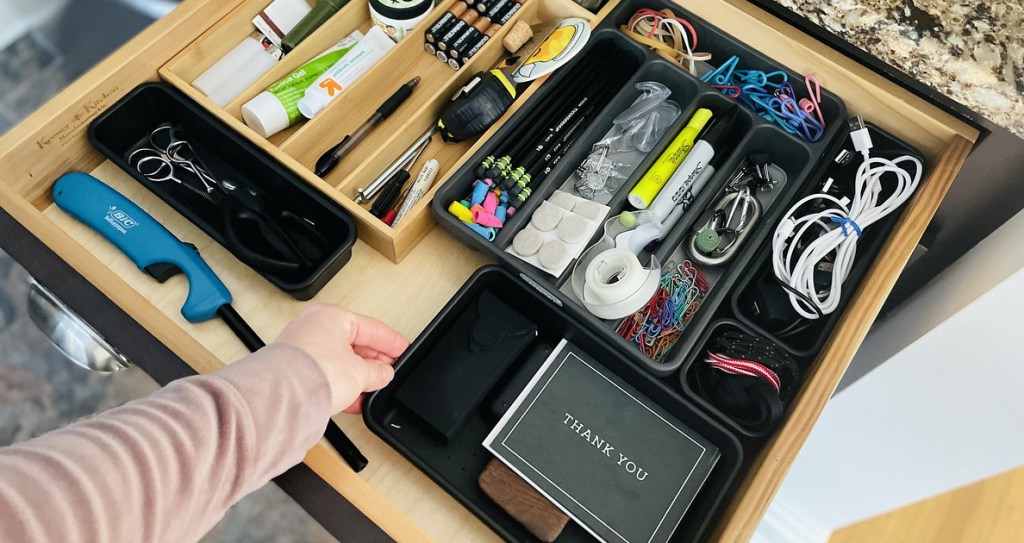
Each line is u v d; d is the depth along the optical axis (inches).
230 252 33.1
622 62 37.8
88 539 18.2
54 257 29.6
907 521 53.6
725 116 36.1
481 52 36.4
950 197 39.7
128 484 19.1
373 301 33.9
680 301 34.2
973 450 40.0
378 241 33.7
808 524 59.2
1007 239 34.0
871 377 39.1
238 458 21.4
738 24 36.6
